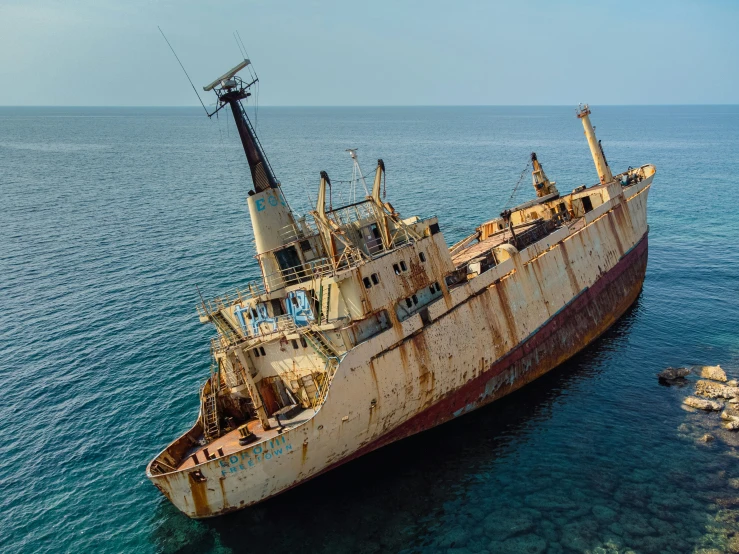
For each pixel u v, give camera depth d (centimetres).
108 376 3875
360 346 2645
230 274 5766
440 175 11875
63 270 6041
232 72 2922
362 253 3041
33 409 3528
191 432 2786
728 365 3722
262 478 2508
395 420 2897
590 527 2455
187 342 4306
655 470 2786
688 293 4984
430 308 3028
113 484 2861
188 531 2545
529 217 4816
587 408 3322
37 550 2478
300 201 9212
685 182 10544
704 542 2348
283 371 2927
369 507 2625
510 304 3472
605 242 4491
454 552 2372
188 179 12638
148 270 5962
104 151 19988
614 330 4309
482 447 3014
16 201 9962
